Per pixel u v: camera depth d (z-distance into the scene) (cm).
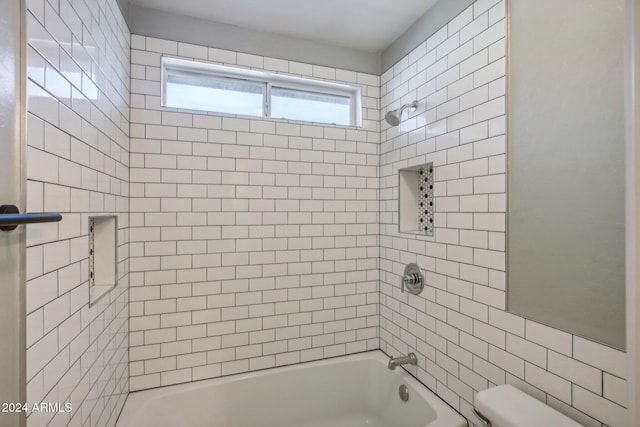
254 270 187
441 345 158
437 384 160
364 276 212
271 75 195
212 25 181
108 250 137
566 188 101
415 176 199
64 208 86
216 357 180
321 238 202
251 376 182
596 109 92
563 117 102
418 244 176
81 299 98
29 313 69
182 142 173
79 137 96
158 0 163
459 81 147
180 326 173
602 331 91
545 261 107
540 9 109
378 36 197
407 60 188
